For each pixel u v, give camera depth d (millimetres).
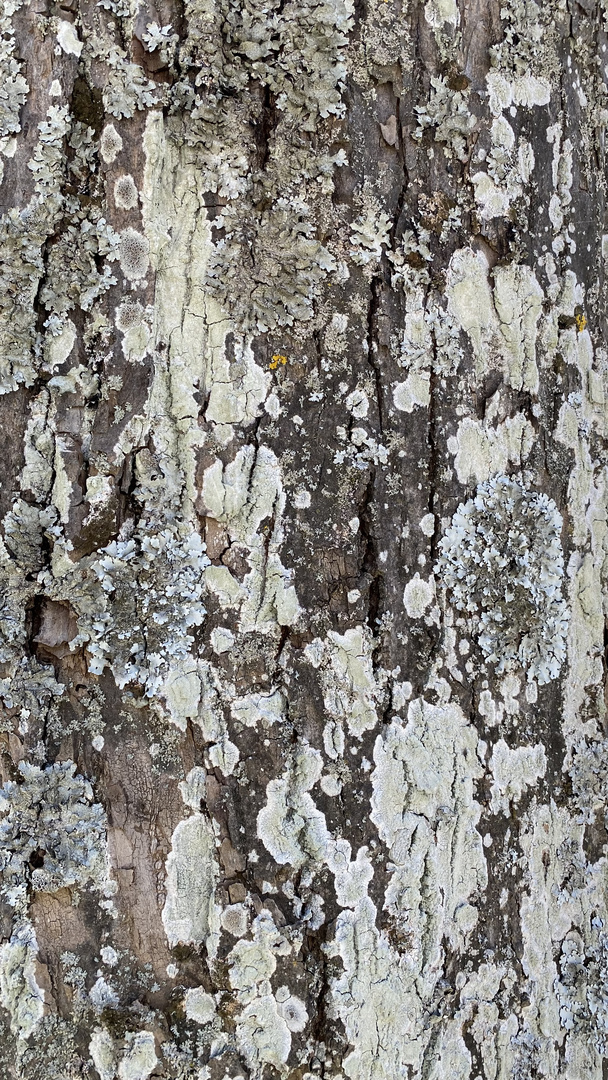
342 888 826
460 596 856
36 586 805
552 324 899
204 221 816
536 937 884
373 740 834
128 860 809
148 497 810
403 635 842
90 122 805
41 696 806
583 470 920
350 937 825
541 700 892
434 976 842
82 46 804
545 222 895
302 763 823
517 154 877
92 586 806
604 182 946
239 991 812
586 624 924
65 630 809
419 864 841
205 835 814
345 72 829
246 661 819
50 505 807
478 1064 854
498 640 869
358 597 833
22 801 802
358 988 825
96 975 806
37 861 805
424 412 850
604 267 946
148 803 811
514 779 876
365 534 836
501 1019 864
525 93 882
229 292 817
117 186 807
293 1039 816
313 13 822
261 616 821
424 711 846
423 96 846
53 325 807
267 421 823
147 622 810
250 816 817
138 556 810
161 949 810
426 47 847
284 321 824
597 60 935
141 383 812
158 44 806
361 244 834
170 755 812
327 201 830
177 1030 807
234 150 816
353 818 829
